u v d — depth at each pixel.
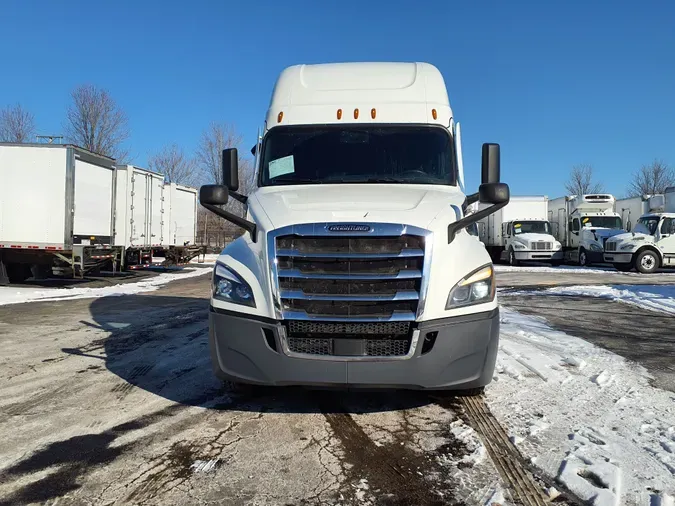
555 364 5.36
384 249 3.50
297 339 3.50
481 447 3.35
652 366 5.37
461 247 3.76
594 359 5.63
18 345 6.40
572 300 11.15
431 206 3.92
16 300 10.87
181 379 4.91
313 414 3.96
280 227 3.59
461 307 3.55
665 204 21.88
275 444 3.42
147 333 7.20
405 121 5.14
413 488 2.84
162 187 19.30
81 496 2.75
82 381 4.85
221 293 3.76
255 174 5.13
